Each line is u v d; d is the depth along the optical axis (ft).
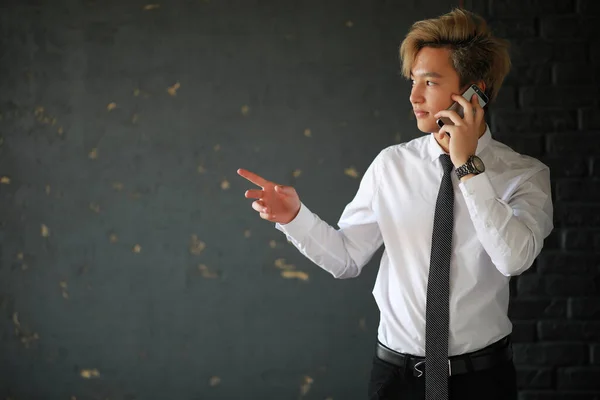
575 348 9.59
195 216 10.23
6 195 10.43
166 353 10.32
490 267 6.35
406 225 6.57
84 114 10.32
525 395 9.65
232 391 10.27
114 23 10.27
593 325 9.55
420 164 6.70
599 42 9.53
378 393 6.56
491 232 5.76
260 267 10.19
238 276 10.21
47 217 10.39
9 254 10.42
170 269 10.28
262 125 10.13
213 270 10.23
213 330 10.27
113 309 10.36
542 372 9.62
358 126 10.02
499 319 6.38
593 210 9.55
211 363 10.28
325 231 6.90
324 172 10.07
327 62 10.03
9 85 10.37
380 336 6.71
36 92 10.35
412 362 6.40
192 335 10.30
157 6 10.21
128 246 10.32
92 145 10.32
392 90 9.96
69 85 10.33
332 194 10.06
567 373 9.60
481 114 5.97
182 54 10.20
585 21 9.55
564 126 9.58
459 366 6.20
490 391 6.22
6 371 10.49
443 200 6.31
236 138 10.16
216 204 10.21
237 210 10.19
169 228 10.27
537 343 9.63
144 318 10.33
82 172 10.34
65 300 10.41
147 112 10.26
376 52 9.96
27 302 10.43
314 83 10.05
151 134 10.26
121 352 10.37
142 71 10.25
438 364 6.10
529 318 9.64
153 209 10.28
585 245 9.57
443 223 6.25
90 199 10.34
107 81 10.29
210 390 10.28
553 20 9.58
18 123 10.38
